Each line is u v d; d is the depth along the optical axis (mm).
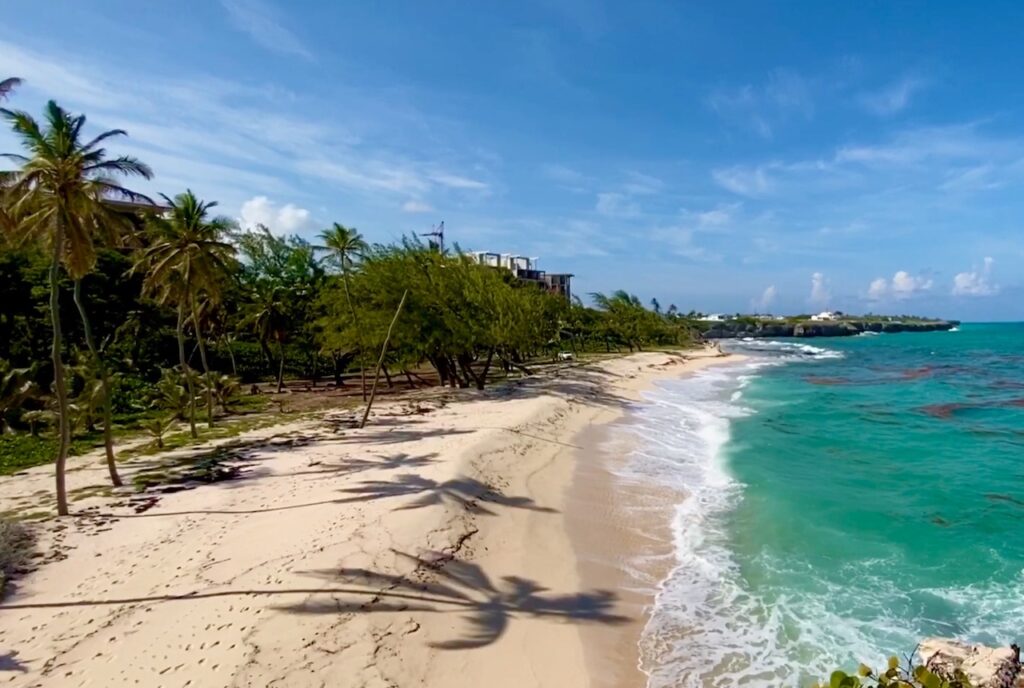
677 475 18750
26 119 13281
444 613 9539
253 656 8008
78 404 25516
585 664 8477
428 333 34094
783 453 21609
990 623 9477
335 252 34438
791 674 8266
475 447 19703
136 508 14398
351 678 7680
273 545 11648
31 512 14219
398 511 13383
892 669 4043
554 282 121188
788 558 12164
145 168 15578
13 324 34281
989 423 27578
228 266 28047
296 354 52031
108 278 37500
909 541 12945
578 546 12781
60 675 7656
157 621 8953
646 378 50781
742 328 162125
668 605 10289
